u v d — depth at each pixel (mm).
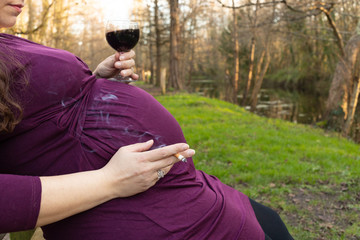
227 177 4793
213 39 37906
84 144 916
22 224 721
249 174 4797
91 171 846
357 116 13016
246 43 25594
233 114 11734
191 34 31469
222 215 974
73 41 9945
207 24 31922
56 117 894
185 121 9633
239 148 6500
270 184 4445
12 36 1035
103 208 869
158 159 861
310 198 3891
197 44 37094
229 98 23562
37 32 8109
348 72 10820
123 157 852
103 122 952
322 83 25844
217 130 8258
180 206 935
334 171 5035
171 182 946
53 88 896
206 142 6941
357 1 14406
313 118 15664
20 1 904
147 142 909
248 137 7492
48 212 749
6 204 701
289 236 1132
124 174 837
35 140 872
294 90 28656
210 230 933
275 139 7359
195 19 28797
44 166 886
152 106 1077
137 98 1047
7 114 792
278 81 30609
